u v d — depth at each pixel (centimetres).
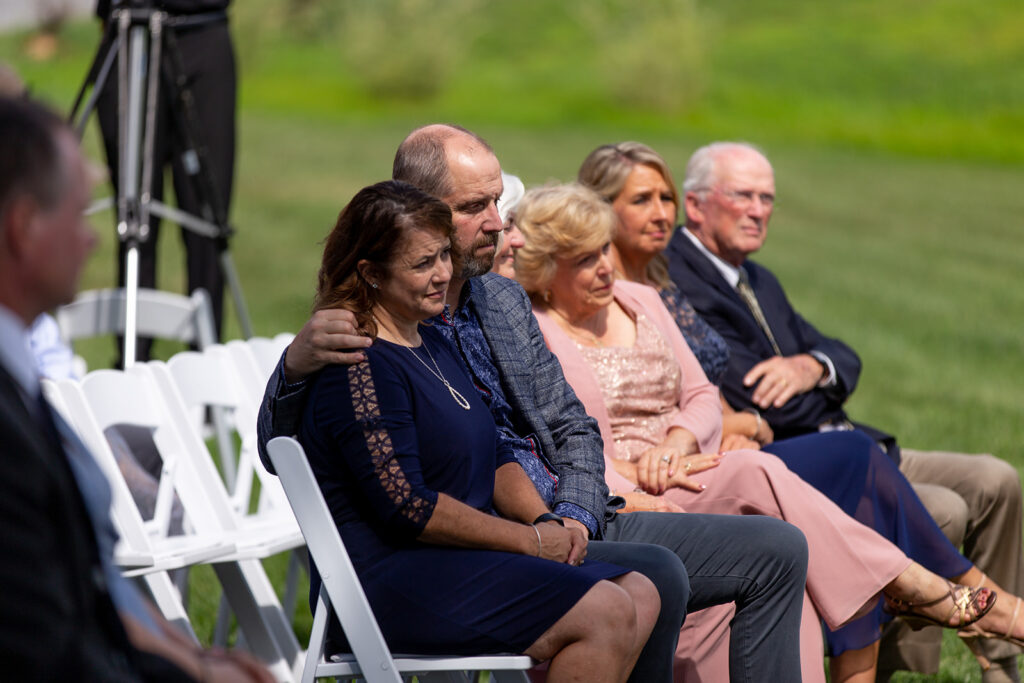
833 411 1752
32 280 624
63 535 607
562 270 1414
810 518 1284
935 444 2553
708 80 10044
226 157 2342
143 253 2278
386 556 988
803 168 7888
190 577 1795
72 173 623
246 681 706
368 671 936
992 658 1433
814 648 1261
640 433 1440
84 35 10362
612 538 1199
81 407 1148
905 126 9288
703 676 1265
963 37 11194
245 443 1438
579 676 943
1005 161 8519
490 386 1195
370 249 988
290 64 10619
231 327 3656
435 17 10225
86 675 602
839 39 11294
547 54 11081
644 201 1590
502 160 6962
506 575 970
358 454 963
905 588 1280
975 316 4362
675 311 1639
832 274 5141
